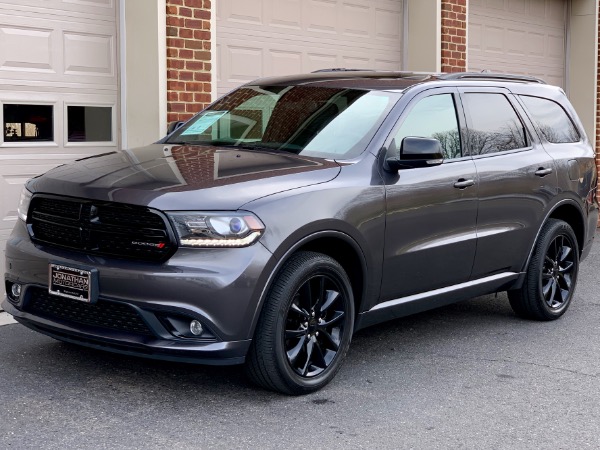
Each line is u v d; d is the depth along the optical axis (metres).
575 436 4.42
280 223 4.56
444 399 4.94
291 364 4.74
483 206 6.01
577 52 13.70
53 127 7.33
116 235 4.54
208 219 4.41
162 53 7.59
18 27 7.04
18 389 4.84
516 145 6.52
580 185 7.11
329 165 5.08
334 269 4.89
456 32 11.02
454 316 7.04
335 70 6.71
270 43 9.18
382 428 4.44
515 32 12.73
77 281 4.57
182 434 4.26
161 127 7.62
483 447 4.23
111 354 5.55
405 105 5.61
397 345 6.08
